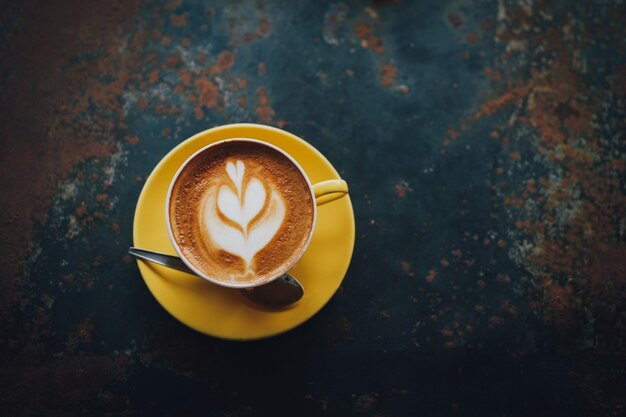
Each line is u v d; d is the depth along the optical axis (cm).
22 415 53
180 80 57
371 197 57
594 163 58
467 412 55
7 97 56
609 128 58
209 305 48
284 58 58
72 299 55
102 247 55
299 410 55
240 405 55
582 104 58
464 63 58
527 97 58
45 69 57
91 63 57
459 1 59
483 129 58
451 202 57
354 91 58
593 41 59
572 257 57
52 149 56
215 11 58
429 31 59
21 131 56
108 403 54
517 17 59
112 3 58
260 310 48
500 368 55
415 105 58
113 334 54
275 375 55
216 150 48
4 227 55
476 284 56
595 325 56
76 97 57
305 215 47
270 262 47
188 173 48
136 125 57
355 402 55
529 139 58
